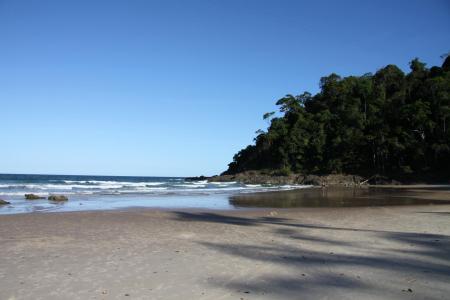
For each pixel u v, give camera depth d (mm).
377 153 79125
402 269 7930
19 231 12539
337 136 87438
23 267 7914
